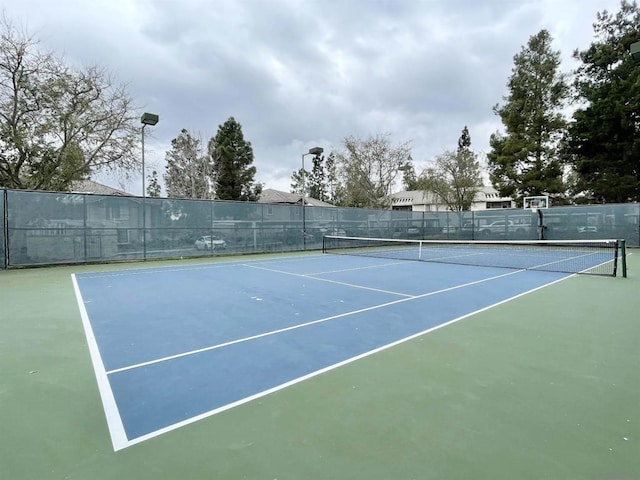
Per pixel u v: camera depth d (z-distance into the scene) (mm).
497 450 2100
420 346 3945
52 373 3283
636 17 25500
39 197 11234
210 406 2662
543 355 3646
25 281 8633
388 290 7324
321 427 2359
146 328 4680
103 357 3674
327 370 3307
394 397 2768
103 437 2275
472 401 2695
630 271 10055
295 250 17453
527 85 26875
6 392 2908
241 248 15648
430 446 2143
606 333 4379
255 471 1929
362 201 32531
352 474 1896
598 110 23984
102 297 6691
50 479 1878
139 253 13141
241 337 4289
